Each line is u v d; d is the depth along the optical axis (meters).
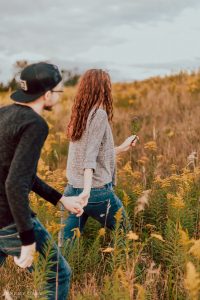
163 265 3.89
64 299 3.01
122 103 12.62
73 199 3.06
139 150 7.33
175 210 4.23
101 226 4.44
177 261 3.39
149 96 12.51
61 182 5.04
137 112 10.16
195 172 5.06
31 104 2.59
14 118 2.49
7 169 2.51
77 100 3.60
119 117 9.83
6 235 2.66
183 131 8.02
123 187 5.05
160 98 11.79
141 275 3.47
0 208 2.59
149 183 5.49
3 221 2.62
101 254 4.12
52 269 2.88
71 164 3.69
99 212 3.74
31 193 4.63
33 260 2.82
